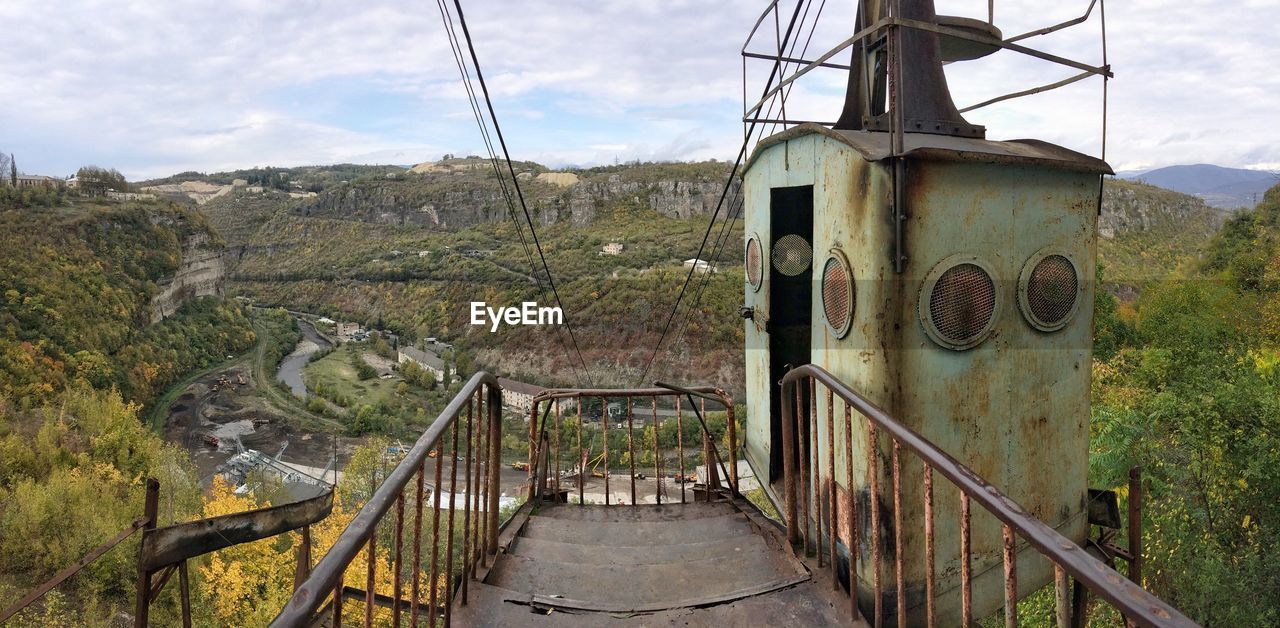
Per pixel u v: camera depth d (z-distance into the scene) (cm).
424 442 272
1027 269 361
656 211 17750
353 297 15850
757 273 543
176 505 4100
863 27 465
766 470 532
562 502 612
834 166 386
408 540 2364
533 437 593
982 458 360
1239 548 691
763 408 545
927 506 240
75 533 3419
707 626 329
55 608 3062
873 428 292
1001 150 368
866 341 353
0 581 3203
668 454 5819
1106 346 2138
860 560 359
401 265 16175
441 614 460
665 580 385
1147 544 739
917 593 353
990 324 355
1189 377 1147
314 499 501
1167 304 2567
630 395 638
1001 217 354
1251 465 707
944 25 441
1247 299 2642
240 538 446
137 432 5688
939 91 437
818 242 411
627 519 535
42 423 5494
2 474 4581
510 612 342
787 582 365
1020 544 388
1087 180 376
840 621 331
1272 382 975
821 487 411
